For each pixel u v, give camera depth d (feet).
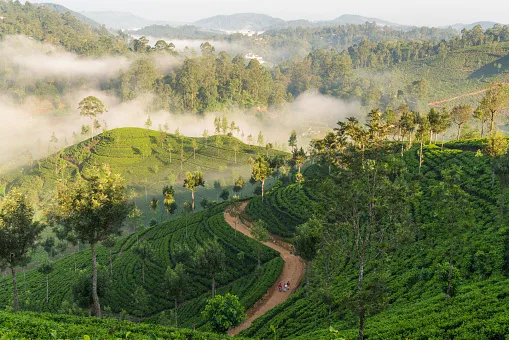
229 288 221.05
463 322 102.94
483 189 226.99
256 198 357.20
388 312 133.28
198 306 203.31
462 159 289.12
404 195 97.45
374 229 99.45
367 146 168.35
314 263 184.44
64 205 150.20
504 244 159.74
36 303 234.38
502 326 94.63
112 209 152.76
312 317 152.66
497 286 124.36
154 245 304.30
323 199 108.99
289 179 440.04
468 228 119.85
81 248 413.80
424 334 101.30
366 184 98.37
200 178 369.50
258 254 238.07
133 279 250.98
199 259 189.78
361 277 97.50
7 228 148.46
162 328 121.49
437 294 136.87
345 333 114.42
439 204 126.62
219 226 306.76
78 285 182.39
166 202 380.17
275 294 204.74
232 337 116.06
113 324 123.54
